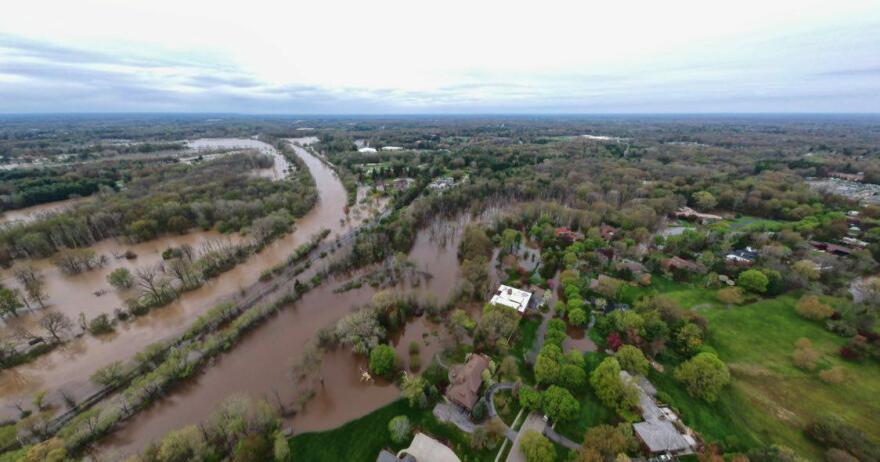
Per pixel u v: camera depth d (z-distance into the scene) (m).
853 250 121.50
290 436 64.94
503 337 84.00
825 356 80.88
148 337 93.88
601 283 105.06
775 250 119.50
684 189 189.50
